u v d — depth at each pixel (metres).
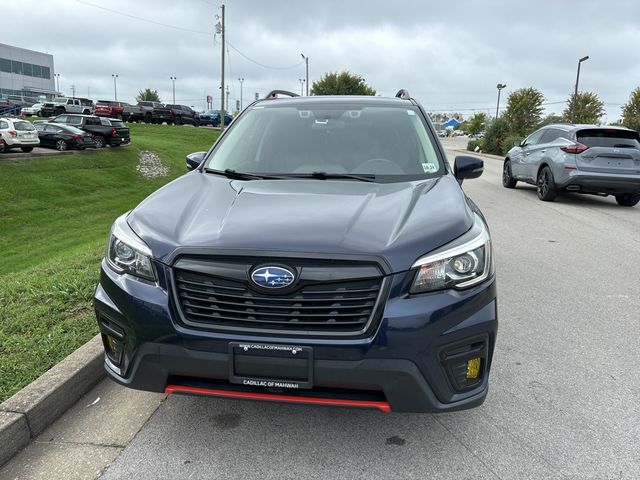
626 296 5.24
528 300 5.09
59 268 5.62
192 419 2.98
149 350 2.47
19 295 4.59
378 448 2.74
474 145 42.25
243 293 2.37
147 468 2.57
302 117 4.12
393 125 3.98
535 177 12.27
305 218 2.59
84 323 3.95
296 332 2.33
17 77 95.44
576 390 3.37
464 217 2.69
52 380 3.03
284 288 2.32
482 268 2.51
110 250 2.72
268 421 2.96
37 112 54.00
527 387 3.39
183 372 2.45
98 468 2.57
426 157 3.67
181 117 56.56
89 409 3.07
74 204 22.53
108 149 33.72
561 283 5.64
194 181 3.33
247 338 2.34
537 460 2.66
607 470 2.59
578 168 10.83
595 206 11.26
